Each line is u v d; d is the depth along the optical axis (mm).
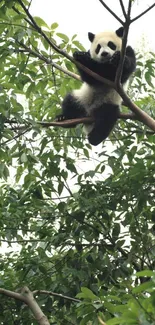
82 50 7477
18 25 6461
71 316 6551
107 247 6867
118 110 7582
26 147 6480
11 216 6961
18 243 7281
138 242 6695
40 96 7859
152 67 7707
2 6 6234
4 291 6441
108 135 7570
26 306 6855
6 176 6332
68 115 7977
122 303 4668
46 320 6238
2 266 7332
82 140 7824
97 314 4855
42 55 7105
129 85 8023
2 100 6059
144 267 7148
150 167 6301
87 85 7828
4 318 6949
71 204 6863
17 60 7195
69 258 6848
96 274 6742
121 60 6004
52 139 7340
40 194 6906
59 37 7238
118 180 6699
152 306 3154
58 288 6754
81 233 6812
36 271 7004
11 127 6289
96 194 6645
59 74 7941
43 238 7062
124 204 6559
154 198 6637
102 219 6938
